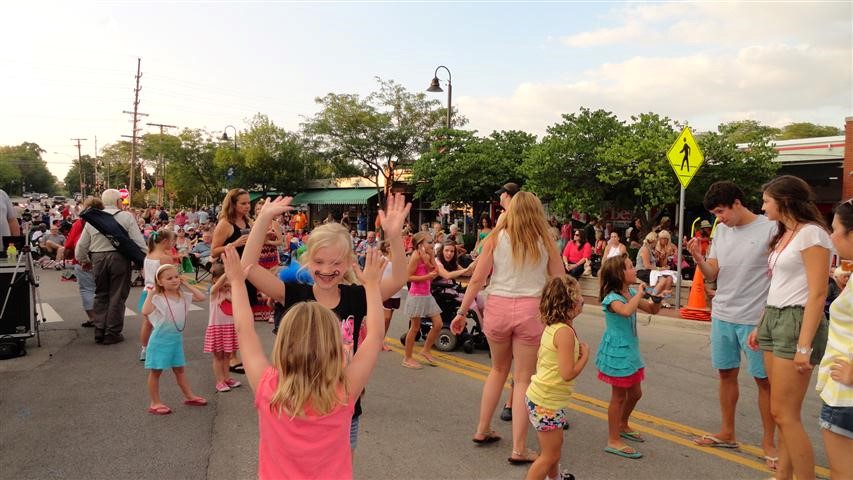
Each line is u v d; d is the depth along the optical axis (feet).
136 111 185.06
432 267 24.13
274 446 7.73
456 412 18.39
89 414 17.85
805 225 12.01
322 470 7.72
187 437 16.10
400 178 112.37
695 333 31.89
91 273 30.86
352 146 108.78
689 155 35.81
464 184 78.48
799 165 63.41
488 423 15.70
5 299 24.56
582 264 46.91
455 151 81.92
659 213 59.36
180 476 13.71
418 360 24.91
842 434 9.69
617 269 15.16
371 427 16.99
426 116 110.73
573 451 15.43
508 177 77.10
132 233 27.63
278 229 22.45
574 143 56.65
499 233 14.87
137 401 19.07
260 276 9.66
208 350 19.89
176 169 153.58
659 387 21.35
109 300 27.32
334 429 7.76
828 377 9.91
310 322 7.68
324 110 111.24
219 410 18.31
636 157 52.90
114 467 14.16
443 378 22.25
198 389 20.44
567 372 12.12
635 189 53.72
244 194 20.88
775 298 12.35
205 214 92.58
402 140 108.99
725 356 15.23
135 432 16.42
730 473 14.11
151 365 17.81
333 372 7.65
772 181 12.75
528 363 14.46
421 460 14.71
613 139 56.65
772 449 14.64
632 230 58.70
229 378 20.65
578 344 12.61
